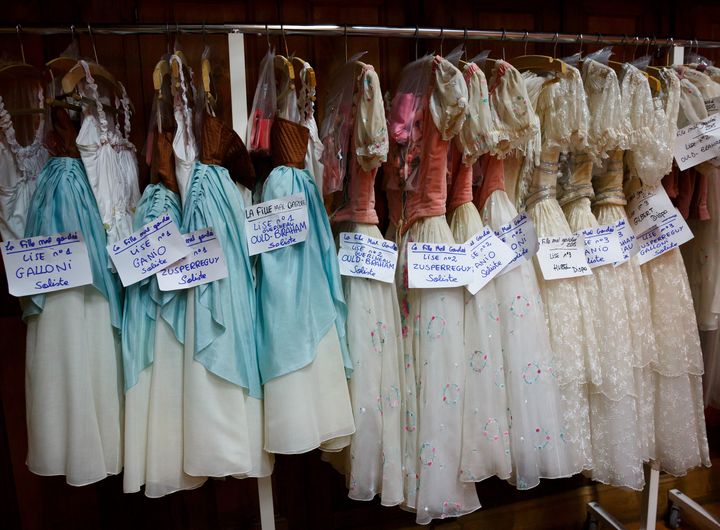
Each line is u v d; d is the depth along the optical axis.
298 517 1.42
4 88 0.95
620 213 1.18
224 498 1.38
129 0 1.13
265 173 1.05
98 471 0.86
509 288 1.05
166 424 0.89
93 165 0.88
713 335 1.39
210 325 0.88
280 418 0.88
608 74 1.05
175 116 0.89
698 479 1.71
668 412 1.20
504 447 1.03
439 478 1.01
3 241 0.89
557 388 1.07
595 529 1.55
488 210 1.08
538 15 1.36
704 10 1.47
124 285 0.86
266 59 0.96
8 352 1.21
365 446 1.00
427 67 0.99
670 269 1.21
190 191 0.89
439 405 1.01
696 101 1.17
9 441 1.23
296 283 0.92
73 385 0.84
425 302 1.03
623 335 1.11
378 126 0.89
